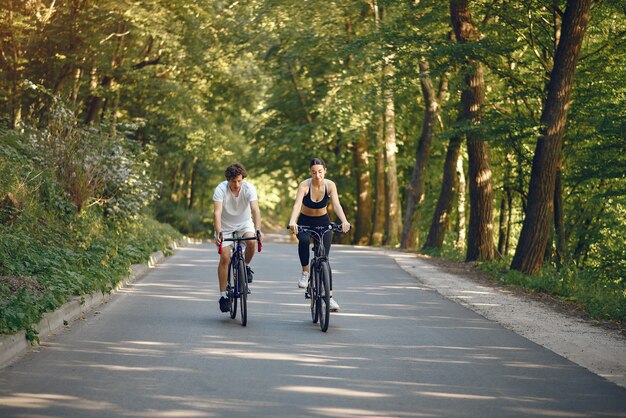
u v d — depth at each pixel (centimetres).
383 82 2914
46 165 2353
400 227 4959
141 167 2825
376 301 1758
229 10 4150
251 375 991
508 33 2859
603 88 2841
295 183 6328
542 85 2939
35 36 3372
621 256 3284
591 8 2728
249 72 4697
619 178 2852
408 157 5522
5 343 1040
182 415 805
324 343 1223
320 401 872
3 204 1888
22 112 3538
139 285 1956
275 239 7944
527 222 2497
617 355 1174
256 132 5569
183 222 6512
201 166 6975
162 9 3694
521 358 1140
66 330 1283
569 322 1514
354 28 4694
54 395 874
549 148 2483
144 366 1031
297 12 4369
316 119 5191
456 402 883
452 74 2967
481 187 3036
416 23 2972
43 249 1753
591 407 875
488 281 2353
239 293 1387
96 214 2500
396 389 937
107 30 3831
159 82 4197
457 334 1338
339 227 1409
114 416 797
